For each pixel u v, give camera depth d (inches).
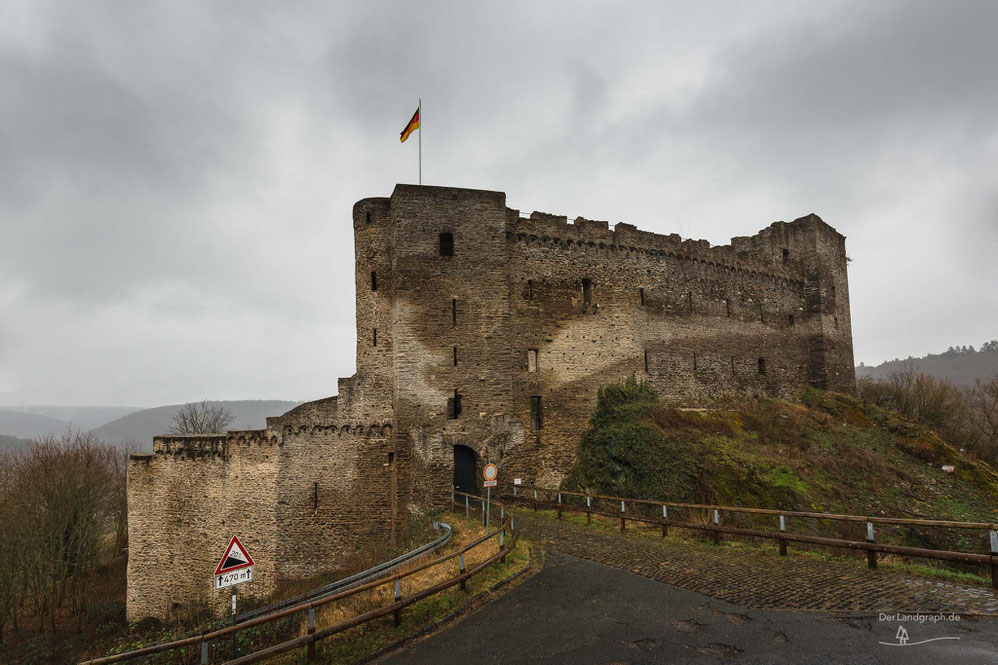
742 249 1651.1
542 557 627.8
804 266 1694.1
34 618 1332.4
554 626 426.6
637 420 1155.3
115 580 1508.4
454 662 379.9
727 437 1171.9
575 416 1212.5
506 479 1067.3
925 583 455.2
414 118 1167.0
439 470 1032.8
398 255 1080.8
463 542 708.0
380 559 869.8
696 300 1434.5
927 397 1608.0
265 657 379.2
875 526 956.0
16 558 1282.0
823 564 536.4
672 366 1358.3
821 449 1192.2
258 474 1070.4
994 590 428.1
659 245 1387.8
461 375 1075.9
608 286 1296.8
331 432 1076.5
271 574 1043.3
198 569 1082.7
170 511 1112.8
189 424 2390.5
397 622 447.8
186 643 390.9
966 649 334.3
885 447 1264.8
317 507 1058.1
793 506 968.9
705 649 365.1
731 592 469.1
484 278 1116.5
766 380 1541.6
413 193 1104.2
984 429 1517.0
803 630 380.5
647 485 1033.5
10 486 1508.4
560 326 1226.6
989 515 1001.5
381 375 1098.7
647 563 579.5
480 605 486.0
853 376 1756.9
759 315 1561.3
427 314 1077.8
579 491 1112.2
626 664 354.0
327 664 394.0
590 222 1298.0
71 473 1414.9
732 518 920.9
